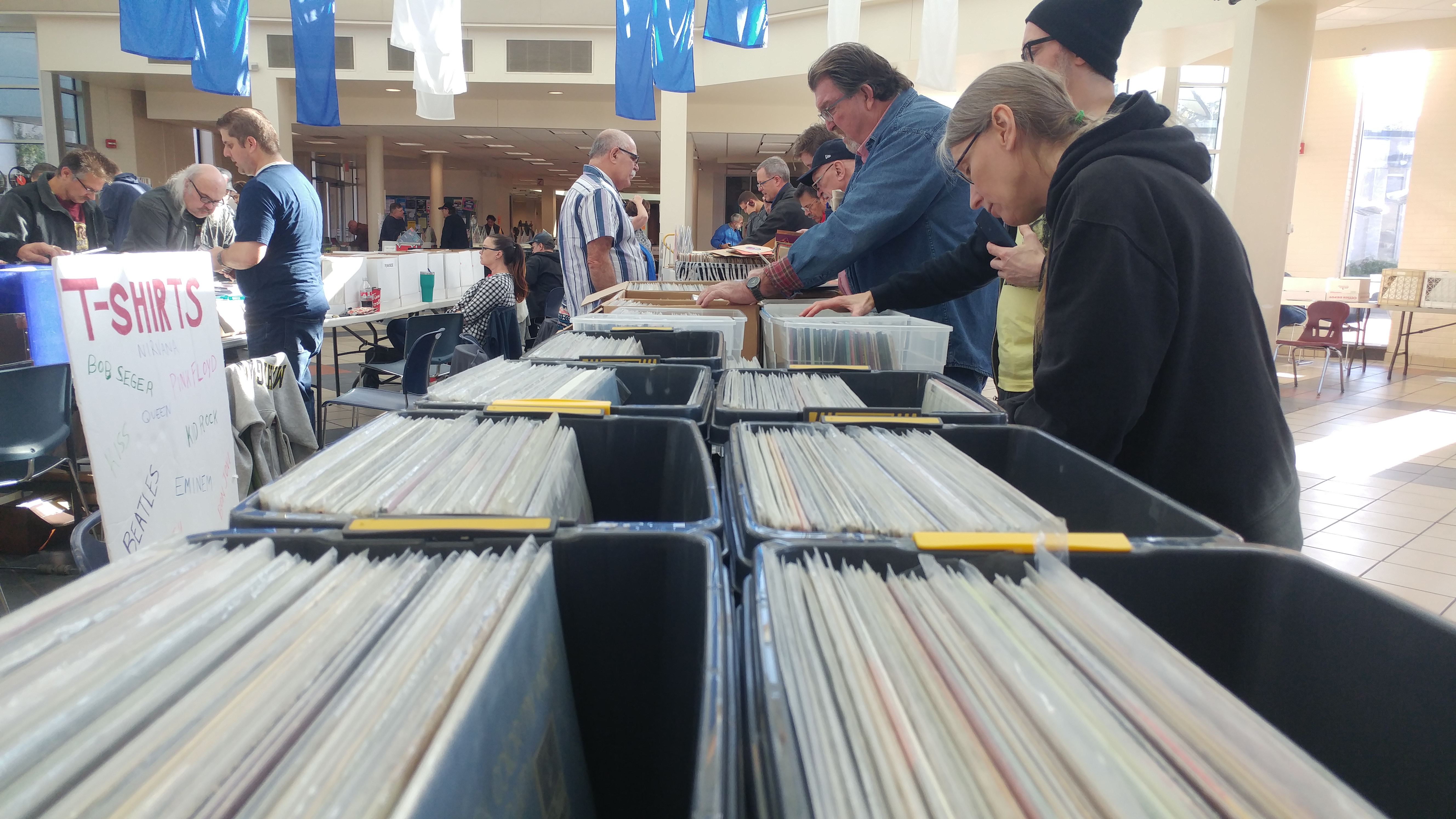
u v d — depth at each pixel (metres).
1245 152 5.58
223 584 0.42
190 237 4.45
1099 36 1.38
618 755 0.48
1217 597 0.47
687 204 10.48
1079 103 1.42
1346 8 6.27
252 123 3.08
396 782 0.28
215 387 2.01
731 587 0.49
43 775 0.30
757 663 0.36
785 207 4.90
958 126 1.07
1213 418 0.91
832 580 0.44
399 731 0.30
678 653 0.45
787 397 0.89
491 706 0.33
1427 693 0.38
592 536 0.46
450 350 4.54
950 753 0.32
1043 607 0.42
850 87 1.75
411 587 0.42
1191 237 0.90
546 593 0.42
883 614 0.41
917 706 0.34
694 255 4.20
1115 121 0.95
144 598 0.39
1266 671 0.46
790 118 11.41
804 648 0.37
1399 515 3.66
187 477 1.89
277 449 2.75
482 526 0.46
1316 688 0.44
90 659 0.34
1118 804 0.29
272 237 3.16
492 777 0.32
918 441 0.72
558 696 0.41
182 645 0.37
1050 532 0.48
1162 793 0.30
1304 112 5.57
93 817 0.28
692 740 0.40
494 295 5.01
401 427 0.71
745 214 8.71
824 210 3.83
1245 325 0.92
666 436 0.74
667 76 6.95
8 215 4.45
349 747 0.30
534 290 6.47
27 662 0.35
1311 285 8.32
